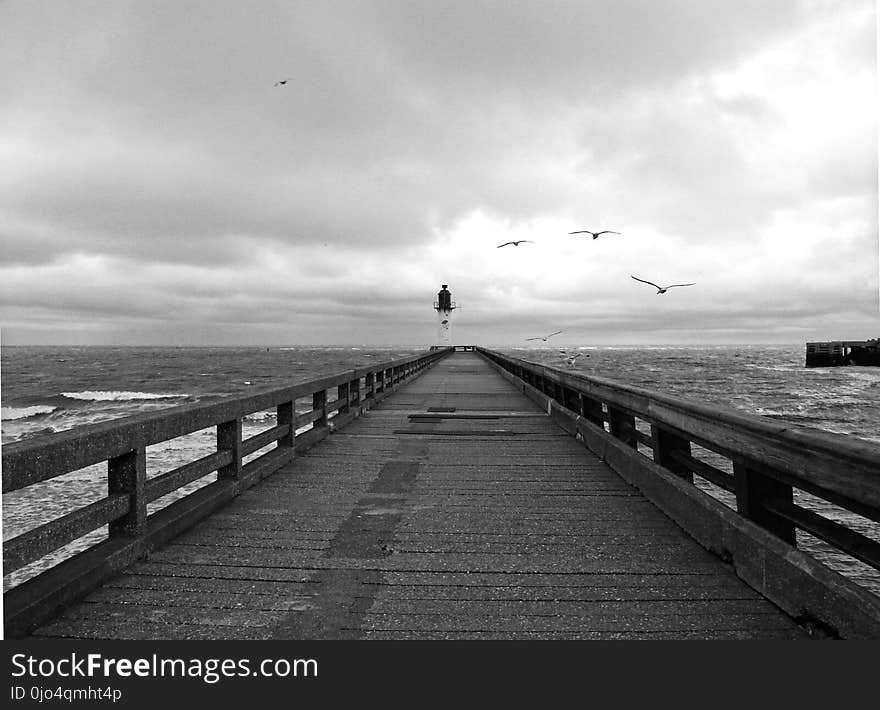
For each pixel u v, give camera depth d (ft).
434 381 71.20
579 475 21.18
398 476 21.03
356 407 37.22
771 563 10.80
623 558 13.10
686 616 10.41
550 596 11.27
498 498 18.10
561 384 32.76
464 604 10.98
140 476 12.88
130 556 12.49
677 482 15.56
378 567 12.67
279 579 12.00
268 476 20.92
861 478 8.13
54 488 32.50
